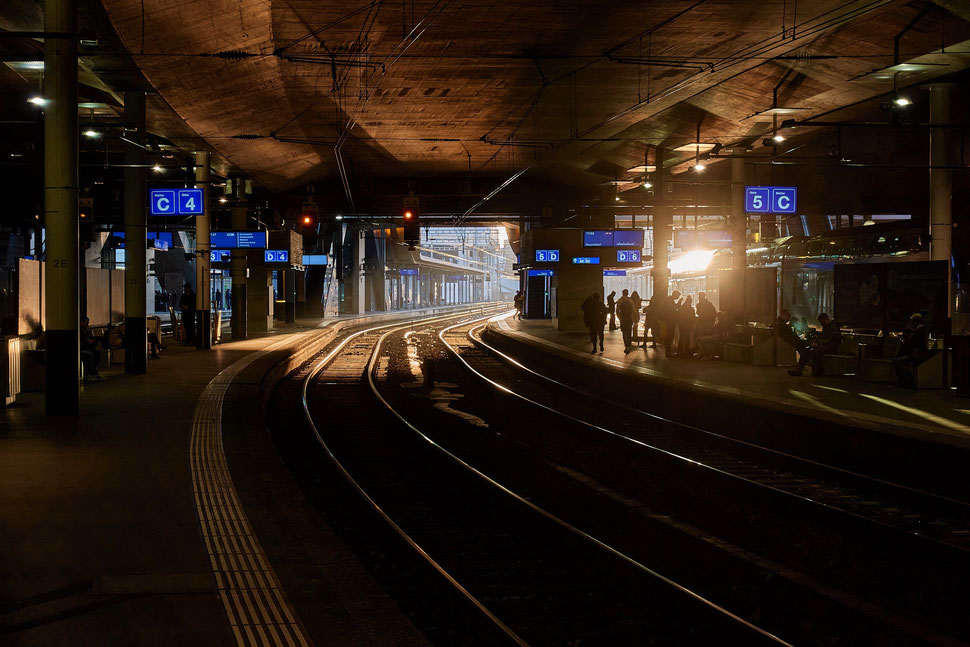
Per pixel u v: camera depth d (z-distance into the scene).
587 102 24.22
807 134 25.14
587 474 11.48
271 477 8.69
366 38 18.22
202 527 6.79
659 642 5.57
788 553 7.71
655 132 27.56
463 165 34.53
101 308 20.64
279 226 37.06
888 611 6.05
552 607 6.23
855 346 18.69
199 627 4.71
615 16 17.05
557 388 20.67
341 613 4.97
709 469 10.48
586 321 25.48
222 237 29.14
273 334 35.94
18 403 13.84
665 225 28.48
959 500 9.39
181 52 16.66
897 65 15.96
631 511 9.12
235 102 21.36
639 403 18.16
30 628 4.64
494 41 18.62
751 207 23.30
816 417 12.21
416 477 11.20
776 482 10.30
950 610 6.14
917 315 15.71
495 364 28.47
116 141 26.47
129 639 4.51
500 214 38.69
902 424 11.24
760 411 13.66
